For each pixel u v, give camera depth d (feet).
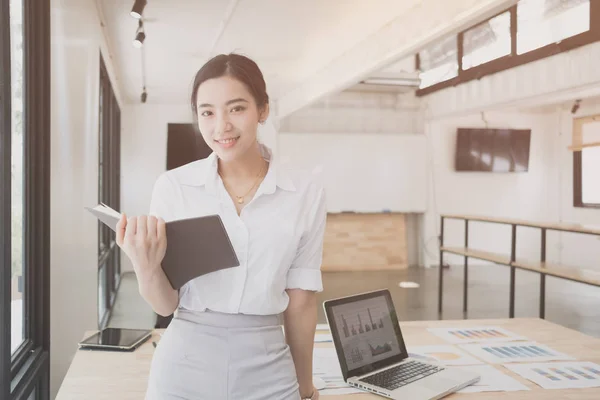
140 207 29.94
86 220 12.00
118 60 20.77
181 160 23.06
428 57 30.07
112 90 21.97
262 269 3.57
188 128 23.22
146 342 6.85
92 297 12.94
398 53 15.44
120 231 3.11
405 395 5.14
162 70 22.52
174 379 3.54
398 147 31.68
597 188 29.17
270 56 20.35
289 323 3.97
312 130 31.42
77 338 10.88
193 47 18.94
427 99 31.48
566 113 31.42
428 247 32.24
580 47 19.11
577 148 27.35
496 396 5.26
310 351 4.06
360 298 6.16
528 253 32.89
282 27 16.69
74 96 10.66
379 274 29.55
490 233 32.60
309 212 3.78
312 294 4.00
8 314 6.19
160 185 3.76
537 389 5.45
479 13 11.55
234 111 3.45
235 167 3.70
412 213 32.76
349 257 31.55
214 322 3.59
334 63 21.03
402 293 23.88
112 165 22.89
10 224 6.23
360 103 31.78
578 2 19.06
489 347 6.85
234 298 3.55
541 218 32.89
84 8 11.73
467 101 27.09
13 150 7.46
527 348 6.81
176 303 3.57
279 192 3.68
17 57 7.70
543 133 32.73
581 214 30.27
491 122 32.48
